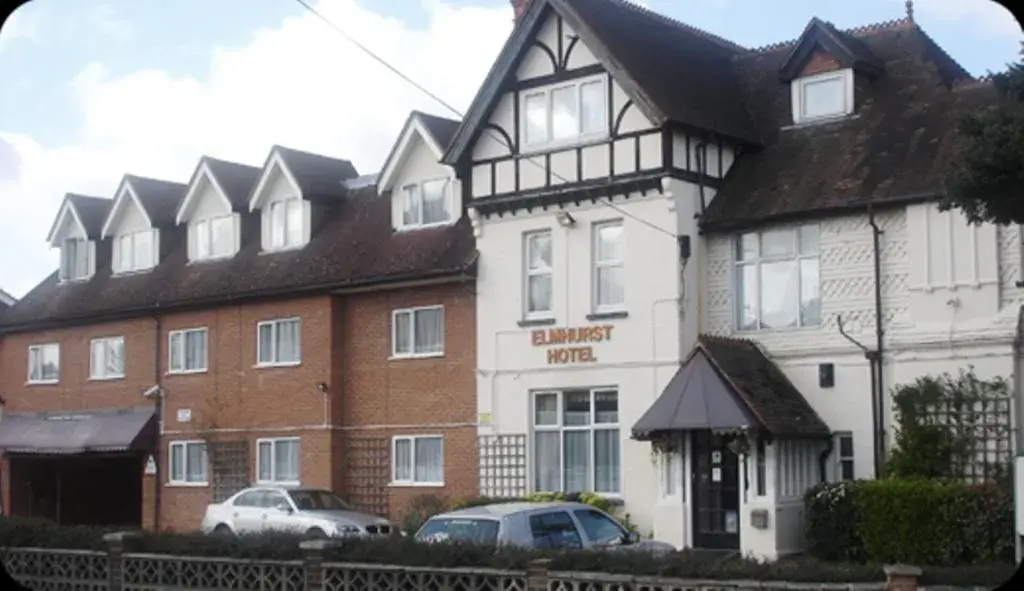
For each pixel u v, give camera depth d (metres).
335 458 31.14
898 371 23.92
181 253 36.91
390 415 30.47
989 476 22.53
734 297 26.00
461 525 17.83
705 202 26.41
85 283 39.16
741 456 23.88
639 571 14.35
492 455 28.17
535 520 17.89
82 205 39.72
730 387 23.86
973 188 15.75
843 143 26.09
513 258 28.11
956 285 23.36
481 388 28.52
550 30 27.53
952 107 25.44
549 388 27.34
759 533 23.45
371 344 31.03
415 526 27.58
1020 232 22.81
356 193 33.88
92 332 37.84
